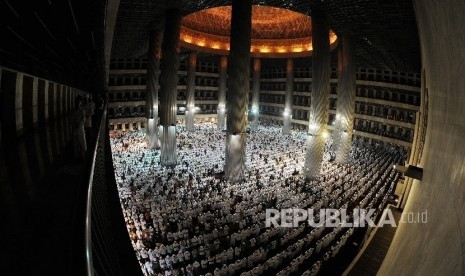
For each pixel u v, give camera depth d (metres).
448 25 4.27
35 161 5.52
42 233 2.79
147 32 37.25
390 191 25.47
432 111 7.92
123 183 24.70
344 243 17.19
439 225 3.76
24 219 3.06
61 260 2.37
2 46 5.15
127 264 5.51
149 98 37.66
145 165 31.11
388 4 24.89
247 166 32.28
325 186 26.81
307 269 14.83
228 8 48.34
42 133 8.37
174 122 31.72
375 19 28.61
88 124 10.35
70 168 5.29
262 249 15.34
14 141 7.08
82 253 1.71
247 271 14.48
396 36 31.78
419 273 3.76
